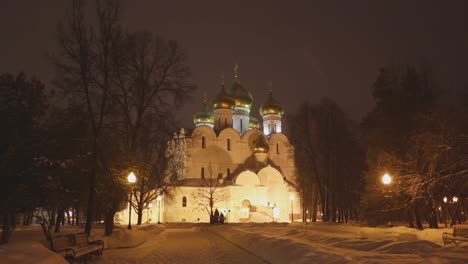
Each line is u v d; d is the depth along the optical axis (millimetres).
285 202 70625
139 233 23031
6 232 15086
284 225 43250
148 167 22656
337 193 46375
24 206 14102
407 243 11805
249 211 65750
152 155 26422
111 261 14297
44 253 9570
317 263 9492
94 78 19375
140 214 31438
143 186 28484
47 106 15586
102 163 19672
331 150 42750
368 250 11930
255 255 15102
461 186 19500
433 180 17391
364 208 32906
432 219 26562
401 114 27953
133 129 23734
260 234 18047
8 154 13016
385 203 29281
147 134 24859
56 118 15531
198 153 70750
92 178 17875
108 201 21078
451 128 16922
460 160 16562
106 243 18094
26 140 13406
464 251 10516
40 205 14883
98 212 34188
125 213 64000
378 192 28422
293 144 44844
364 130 32344
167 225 50406
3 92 13930
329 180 43812
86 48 19000
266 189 68125
